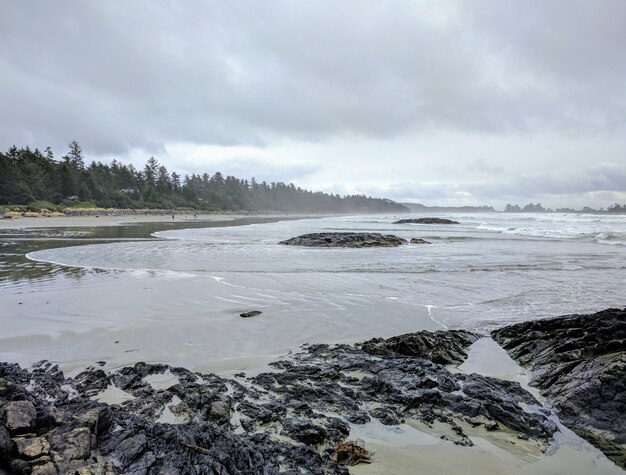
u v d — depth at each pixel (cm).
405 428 504
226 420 497
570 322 809
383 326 911
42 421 422
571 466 440
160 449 405
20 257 2003
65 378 625
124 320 929
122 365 682
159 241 3030
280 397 562
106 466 365
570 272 1650
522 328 840
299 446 442
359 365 682
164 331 854
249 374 644
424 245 2978
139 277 1480
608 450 467
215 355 729
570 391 571
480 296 1204
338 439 473
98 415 439
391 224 7144
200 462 387
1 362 686
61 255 2091
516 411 538
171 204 12162
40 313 984
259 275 1540
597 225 5347
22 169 8425
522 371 697
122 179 12094
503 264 1891
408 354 742
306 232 4384
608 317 786
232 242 3056
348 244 2886
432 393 574
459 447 468
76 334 835
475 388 592
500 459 449
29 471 345
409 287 1331
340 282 1411
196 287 1299
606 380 558
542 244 2936
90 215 8081
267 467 404
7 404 427
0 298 1134
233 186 18425
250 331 861
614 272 1642
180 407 520
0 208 6644
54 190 8950
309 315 983
